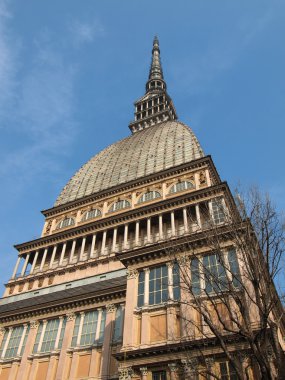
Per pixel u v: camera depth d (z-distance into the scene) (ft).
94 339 120.37
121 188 218.59
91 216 216.33
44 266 196.95
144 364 86.99
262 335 59.06
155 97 360.89
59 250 201.87
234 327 80.53
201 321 86.38
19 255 210.59
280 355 56.49
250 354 73.00
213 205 157.58
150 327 93.66
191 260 98.17
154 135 269.23
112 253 175.01
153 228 179.83
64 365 118.52
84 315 130.21
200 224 156.25
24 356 129.29
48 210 238.48
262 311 58.95
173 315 91.66
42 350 128.36
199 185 189.06
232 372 76.59
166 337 89.15
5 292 189.67
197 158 214.07
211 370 77.82
